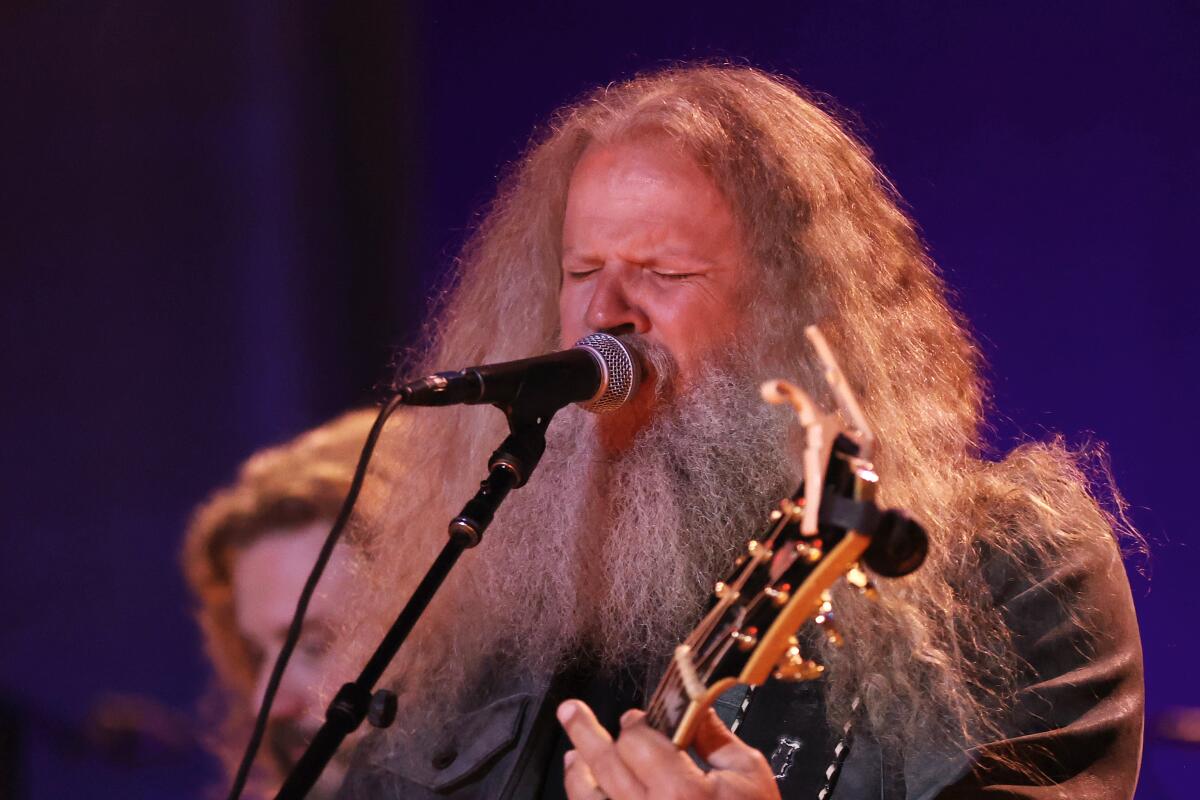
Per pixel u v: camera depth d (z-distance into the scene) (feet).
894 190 26.73
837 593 20.86
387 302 48.85
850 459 15.21
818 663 20.80
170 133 50.78
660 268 22.79
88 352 52.16
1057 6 38.11
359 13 48.37
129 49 50.75
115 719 44.37
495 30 46.06
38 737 44.55
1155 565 37.50
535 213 26.40
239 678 32.96
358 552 27.27
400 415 28.48
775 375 23.06
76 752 44.45
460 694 23.75
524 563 23.53
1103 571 21.20
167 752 44.14
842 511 14.98
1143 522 37.68
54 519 52.39
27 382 52.21
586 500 22.91
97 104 51.01
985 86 38.91
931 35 39.45
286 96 49.47
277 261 50.08
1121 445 37.88
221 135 50.42
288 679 30.09
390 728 23.85
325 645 29.32
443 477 25.88
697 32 42.32
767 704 20.68
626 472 22.65
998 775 19.36
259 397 50.70
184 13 50.39
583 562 22.85
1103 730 19.76
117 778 44.73
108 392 52.29
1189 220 37.09
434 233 47.67
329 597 29.73
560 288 26.05
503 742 22.16
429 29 47.26
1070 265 38.29
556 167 25.77
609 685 22.45
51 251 51.55
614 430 22.82
